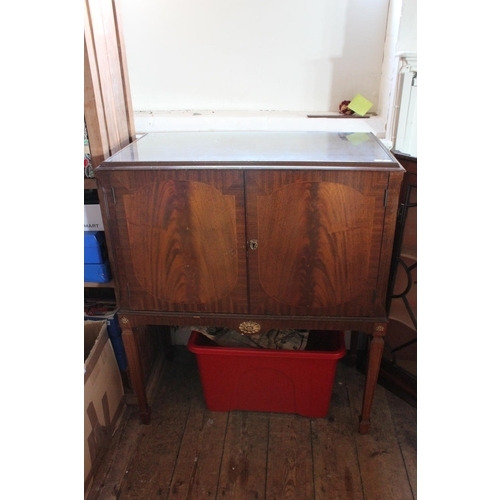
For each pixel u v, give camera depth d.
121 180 1.22
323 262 1.27
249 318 1.38
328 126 1.67
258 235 1.25
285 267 1.29
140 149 1.38
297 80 1.68
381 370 1.81
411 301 1.65
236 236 1.26
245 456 1.53
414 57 1.46
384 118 1.64
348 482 1.44
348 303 1.33
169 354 1.98
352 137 1.51
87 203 1.42
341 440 1.59
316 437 1.60
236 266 1.30
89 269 1.45
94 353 1.44
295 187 1.18
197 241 1.28
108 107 1.35
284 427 1.65
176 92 1.72
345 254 1.26
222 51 1.65
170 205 1.24
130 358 1.52
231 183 1.19
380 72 1.65
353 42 1.61
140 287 1.38
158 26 1.63
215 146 1.40
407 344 1.71
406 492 1.40
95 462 1.47
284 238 1.25
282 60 1.65
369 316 1.35
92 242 1.40
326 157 1.22
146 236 1.29
